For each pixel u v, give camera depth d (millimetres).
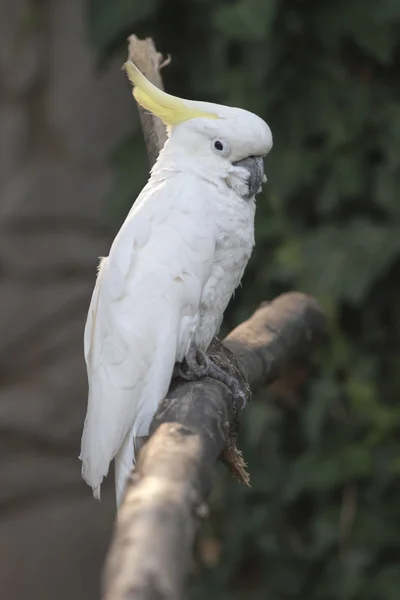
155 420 4238
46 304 13305
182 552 2773
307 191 8656
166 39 9445
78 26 13336
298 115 8594
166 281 5043
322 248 8203
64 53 13445
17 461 12969
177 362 5211
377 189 8266
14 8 13414
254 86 8469
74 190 13477
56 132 13609
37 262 13438
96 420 5129
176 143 5328
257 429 8570
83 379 13203
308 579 8930
